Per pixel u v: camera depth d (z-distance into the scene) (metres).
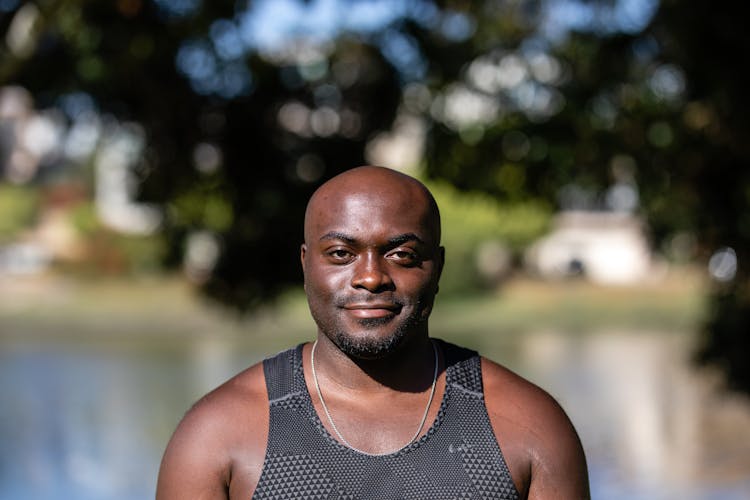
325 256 2.52
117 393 21.23
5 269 45.53
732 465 13.18
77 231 46.47
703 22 8.54
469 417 2.55
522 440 2.54
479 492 2.47
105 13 9.02
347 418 2.53
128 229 45.97
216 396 2.61
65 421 17.72
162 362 27.06
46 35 9.26
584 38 10.15
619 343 31.45
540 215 12.41
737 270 10.33
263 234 10.19
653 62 9.99
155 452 14.74
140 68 9.38
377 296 2.47
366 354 2.51
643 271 48.31
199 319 36.72
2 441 15.71
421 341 2.61
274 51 10.05
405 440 2.51
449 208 40.12
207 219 10.46
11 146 17.27
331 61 10.16
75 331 35.44
